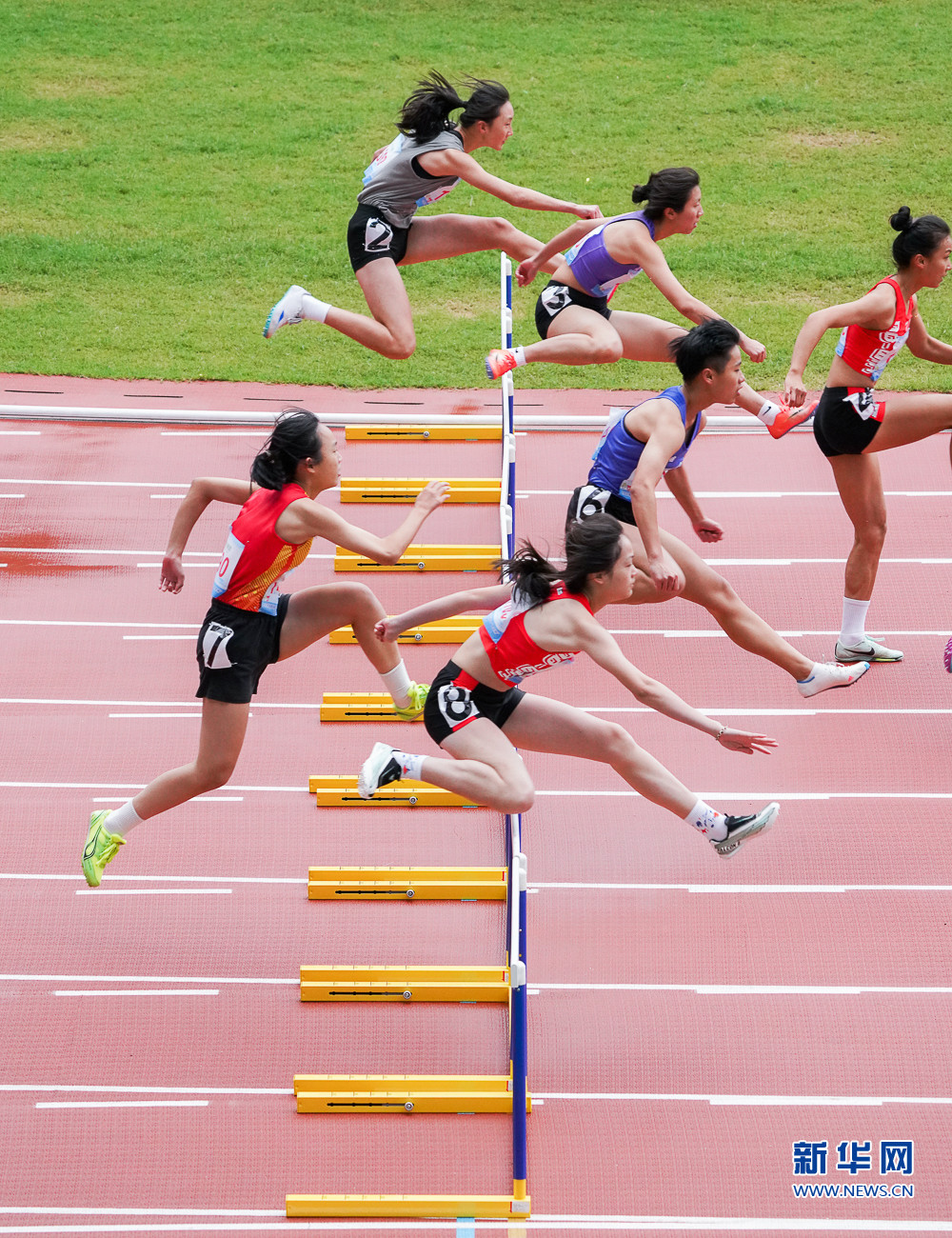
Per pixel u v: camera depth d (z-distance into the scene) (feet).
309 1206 36.52
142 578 62.49
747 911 45.83
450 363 81.15
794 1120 39.27
